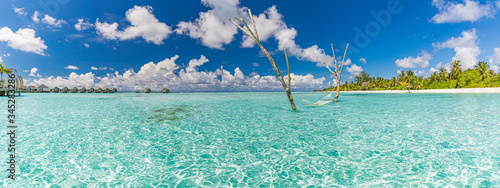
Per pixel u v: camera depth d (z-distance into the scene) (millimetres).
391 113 11000
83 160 4473
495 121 8148
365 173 3736
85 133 6863
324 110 12719
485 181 3332
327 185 3359
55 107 14945
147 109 13914
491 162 4043
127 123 8648
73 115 10906
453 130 6691
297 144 5543
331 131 6938
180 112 12195
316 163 4242
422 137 5934
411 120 8719
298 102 19984
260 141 5883
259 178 3643
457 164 3992
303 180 3547
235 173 3852
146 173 3863
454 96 25953
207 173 3857
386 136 6137
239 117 10148
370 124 8000
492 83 42625
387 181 3424
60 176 3713
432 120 8609
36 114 11156
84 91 74000
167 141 5934
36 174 3779
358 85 90062
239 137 6352
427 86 59969
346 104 16750
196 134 6754
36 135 6539
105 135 6590
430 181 3383
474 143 5238
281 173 3828
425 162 4133
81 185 3398
